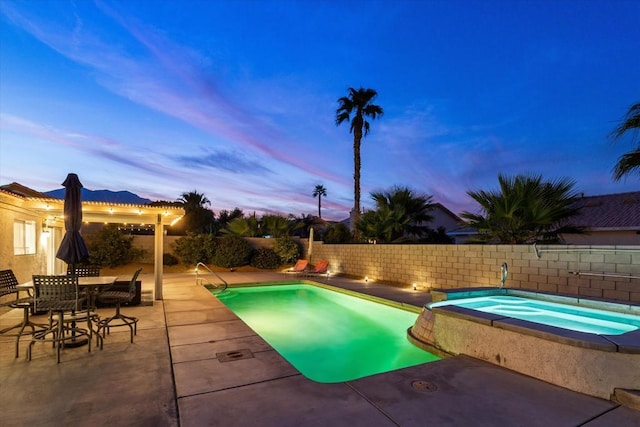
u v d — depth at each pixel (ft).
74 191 17.04
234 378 11.53
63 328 14.69
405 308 26.68
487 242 31.81
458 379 11.41
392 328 24.21
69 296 13.79
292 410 9.22
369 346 20.04
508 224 29.55
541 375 11.41
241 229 62.49
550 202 27.73
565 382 10.78
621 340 10.50
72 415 8.97
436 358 15.65
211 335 17.06
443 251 33.58
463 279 31.55
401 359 16.87
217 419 8.70
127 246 49.26
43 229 29.27
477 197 30.81
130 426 8.44
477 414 9.06
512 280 27.66
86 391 10.48
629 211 48.14
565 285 24.11
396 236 48.47
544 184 28.68
